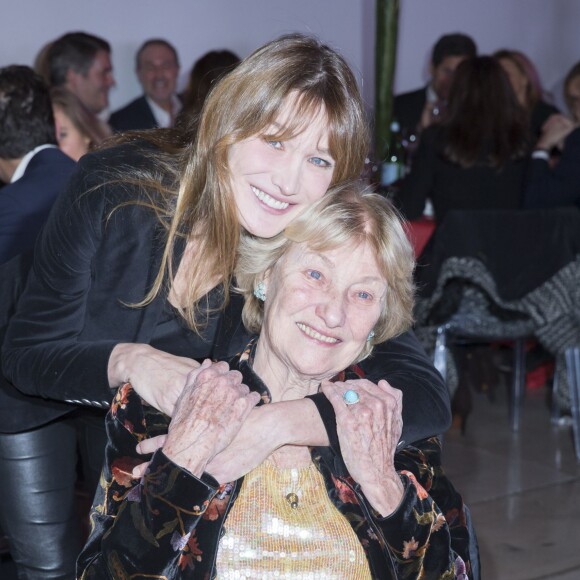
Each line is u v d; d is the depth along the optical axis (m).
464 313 4.29
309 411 1.64
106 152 1.95
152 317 1.95
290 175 1.76
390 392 1.69
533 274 4.22
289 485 1.67
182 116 2.18
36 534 2.24
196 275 1.86
